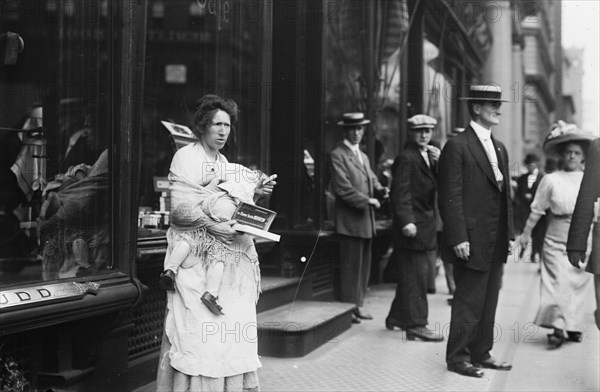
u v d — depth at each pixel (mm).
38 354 4543
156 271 5691
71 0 5191
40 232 4875
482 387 5797
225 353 4020
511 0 20859
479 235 6199
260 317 7082
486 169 6219
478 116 6336
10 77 5180
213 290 4012
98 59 5027
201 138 4238
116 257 4812
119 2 4922
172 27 8297
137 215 4961
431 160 7957
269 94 8250
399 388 5734
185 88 8266
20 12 5234
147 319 5645
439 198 6340
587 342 7680
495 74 26234
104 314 4652
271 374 6094
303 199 8344
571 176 7562
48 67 5211
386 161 11750
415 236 7660
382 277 12008
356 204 8352
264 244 7551
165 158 7320
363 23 10656
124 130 4891
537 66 36500
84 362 4727
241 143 8039
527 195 13945
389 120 12406
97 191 4867
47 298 4004
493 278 6434
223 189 4090
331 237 8453
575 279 7465
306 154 8430
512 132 29016
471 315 6250
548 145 7801
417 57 12828
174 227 4113
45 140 5105
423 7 12836
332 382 5863
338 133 9609
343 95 9914
